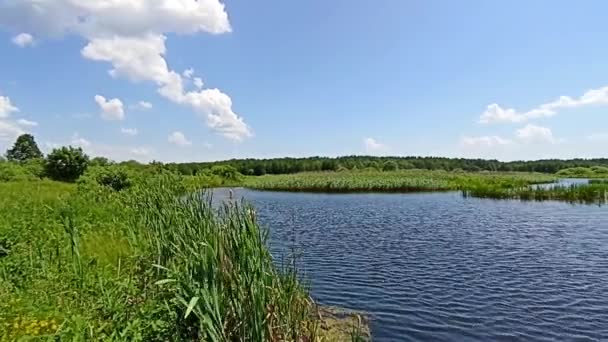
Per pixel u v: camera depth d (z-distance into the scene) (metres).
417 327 9.96
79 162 49.22
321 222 29.55
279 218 31.97
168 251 8.29
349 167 116.50
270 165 121.12
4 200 18.14
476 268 15.70
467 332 9.71
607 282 13.72
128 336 5.70
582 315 10.74
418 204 42.84
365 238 22.67
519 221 28.81
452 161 139.25
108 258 10.17
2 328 5.55
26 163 54.94
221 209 7.91
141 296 7.18
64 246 10.14
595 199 42.88
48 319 6.01
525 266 15.91
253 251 6.39
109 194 22.02
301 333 7.32
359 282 13.89
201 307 5.69
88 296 7.23
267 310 6.68
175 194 11.12
